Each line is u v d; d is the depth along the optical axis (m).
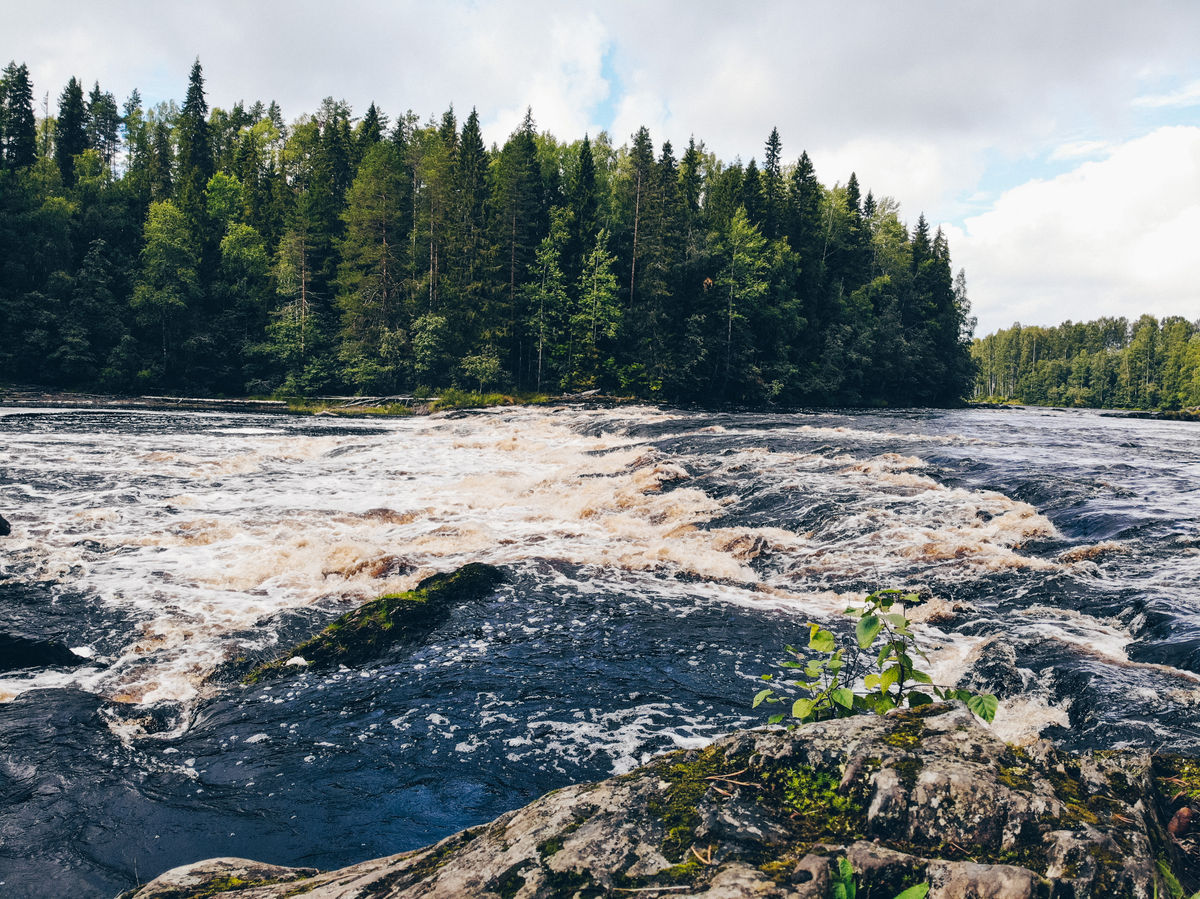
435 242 59.44
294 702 6.93
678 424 33.03
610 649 8.13
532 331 57.75
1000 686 6.90
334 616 9.25
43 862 4.55
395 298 58.12
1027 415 54.28
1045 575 9.82
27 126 59.50
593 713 6.68
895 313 69.44
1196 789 2.74
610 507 16.28
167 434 28.45
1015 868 1.96
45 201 53.50
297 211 61.19
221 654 7.98
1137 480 15.77
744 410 48.53
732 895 1.90
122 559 11.51
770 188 74.06
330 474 20.58
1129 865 1.99
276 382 56.81
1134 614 8.34
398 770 5.75
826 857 2.04
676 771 2.65
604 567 11.23
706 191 80.19
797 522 13.97
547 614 9.17
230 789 5.48
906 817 2.21
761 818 2.29
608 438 30.02
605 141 80.00
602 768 5.77
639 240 61.25
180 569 11.05
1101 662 7.03
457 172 59.75
